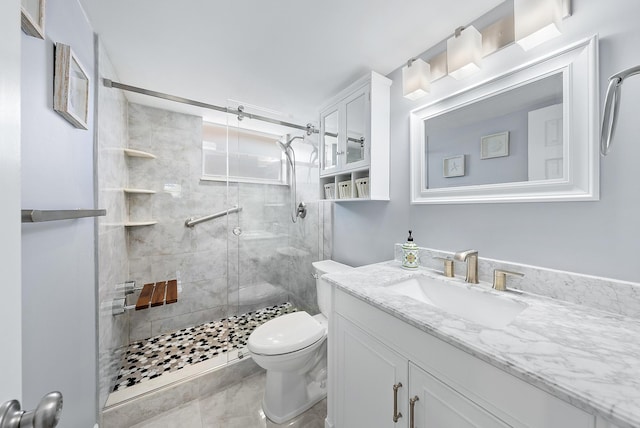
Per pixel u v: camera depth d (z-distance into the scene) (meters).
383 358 0.90
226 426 1.32
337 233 2.04
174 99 1.63
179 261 2.24
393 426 0.86
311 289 2.18
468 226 1.21
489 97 1.12
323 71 1.56
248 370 1.71
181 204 2.24
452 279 1.17
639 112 0.76
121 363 1.70
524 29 0.91
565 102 0.90
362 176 1.70
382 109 1.55
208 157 2.39
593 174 0.83
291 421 1.35
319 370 1.53
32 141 0.68
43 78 0.73
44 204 0.73
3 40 0.34
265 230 2.05
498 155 1.09
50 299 0.76
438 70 1.32
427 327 0.71
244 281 1.97
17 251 0.37
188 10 1.07
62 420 0.84
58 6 0.84
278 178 2.10
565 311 0.80
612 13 0.80
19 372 0.36
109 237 1.44
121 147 1.81
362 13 1.10
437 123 1.33
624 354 0.56
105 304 1.33
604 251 0.82
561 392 0.46
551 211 0.94
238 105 1.86
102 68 1.30
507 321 0.93
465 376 0.64
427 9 1.08
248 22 1.14
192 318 2.30
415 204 1.44
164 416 1.38
